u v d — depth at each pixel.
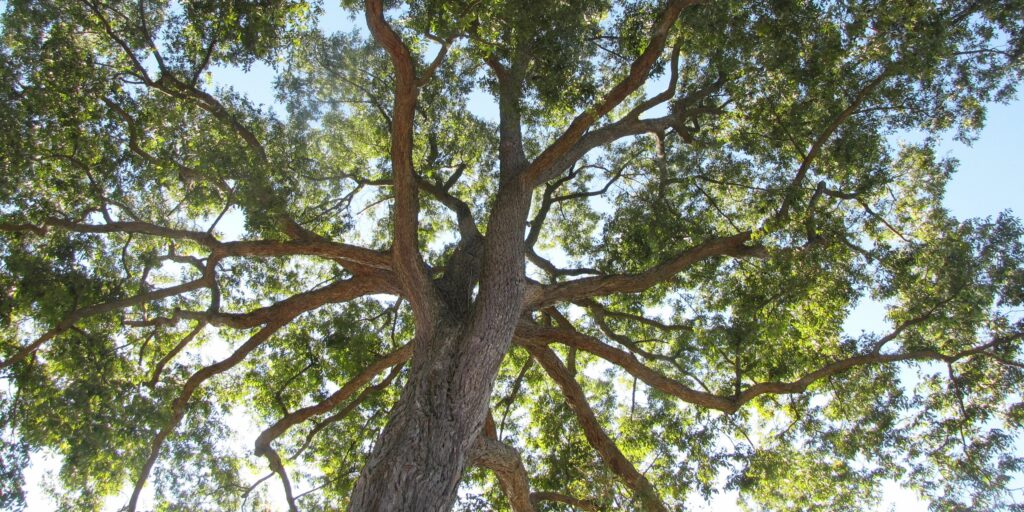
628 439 13.43
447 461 7.51
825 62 9.89
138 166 10.78
